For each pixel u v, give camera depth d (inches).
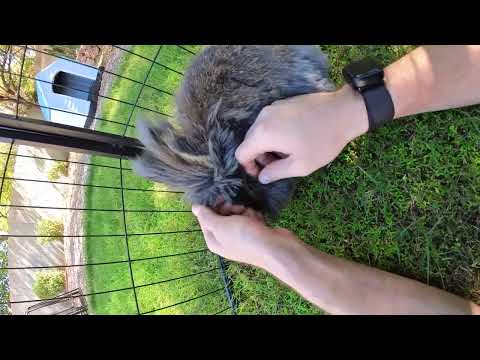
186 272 21.5
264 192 15.6
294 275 14.4
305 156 14.1
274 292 19.0
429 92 14.0
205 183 14.9
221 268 20.3
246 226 14.3
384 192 16.6
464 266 15.6
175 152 14.9
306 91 15.8
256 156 14.5
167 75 22.4
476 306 14.8
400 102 14.1
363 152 16.8
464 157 15.5
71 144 15.8
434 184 16.0
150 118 15.9
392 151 16.5
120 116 24.3
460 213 15.7
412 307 14.6
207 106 15.1
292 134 13.8
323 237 17.5
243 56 15.6
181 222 21.8
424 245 16.1
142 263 23.3
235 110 15.0
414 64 14.1
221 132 14.6
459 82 13.8
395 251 16.5
